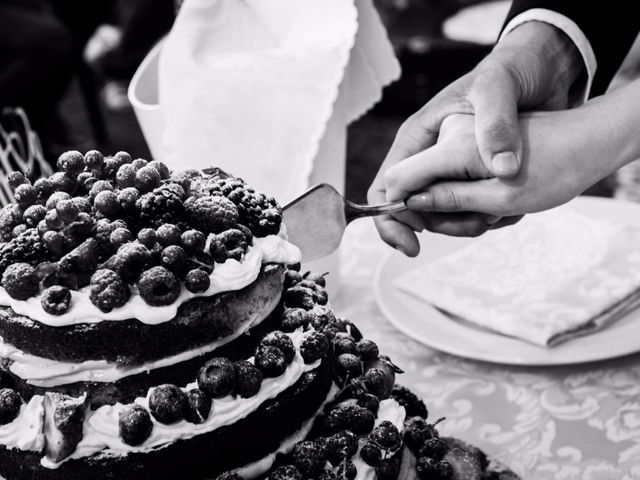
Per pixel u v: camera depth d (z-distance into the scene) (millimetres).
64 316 497
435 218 728
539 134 653
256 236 560
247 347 541
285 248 563
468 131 662
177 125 848
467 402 799
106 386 511
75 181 547
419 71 2535
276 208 577
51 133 2514
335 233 700
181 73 846
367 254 1094
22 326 507
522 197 653
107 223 512
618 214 1061
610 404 771
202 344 519
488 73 700
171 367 516
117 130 2789
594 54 793
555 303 862
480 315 858
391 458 561
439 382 833
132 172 531
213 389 507
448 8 2670
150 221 516
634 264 908
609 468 695
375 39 939
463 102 688
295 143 836
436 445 610
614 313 847
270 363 525
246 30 873
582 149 647
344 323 656
